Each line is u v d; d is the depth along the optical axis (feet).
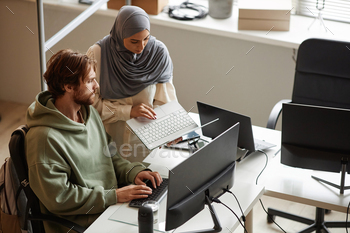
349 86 7.30
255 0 9.71
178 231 4.96
